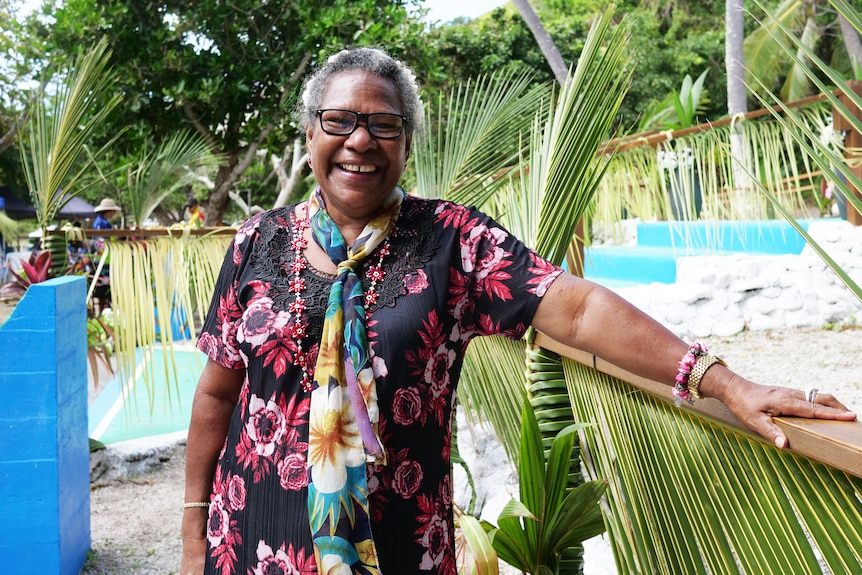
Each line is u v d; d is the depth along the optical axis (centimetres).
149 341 470
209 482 184
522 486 200
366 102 154
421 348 153
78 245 511
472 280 158
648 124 950
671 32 1809
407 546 154
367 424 147
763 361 601
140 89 1074
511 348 237
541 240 221
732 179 447
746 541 143
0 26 1152
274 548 157
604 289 148
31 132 488
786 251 747
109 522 449
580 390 201
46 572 348
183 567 182
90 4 1030
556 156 217
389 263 158
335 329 151
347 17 1051
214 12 1032
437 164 313
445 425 161
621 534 175
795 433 124
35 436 344
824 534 128
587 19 1661
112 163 1166
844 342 630
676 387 142
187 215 1384
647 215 434
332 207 163
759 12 1340
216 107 1106
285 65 1077
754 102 1414
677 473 161
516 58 1543
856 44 1036
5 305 487
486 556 182
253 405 161
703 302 710
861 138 504
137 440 549
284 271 162
